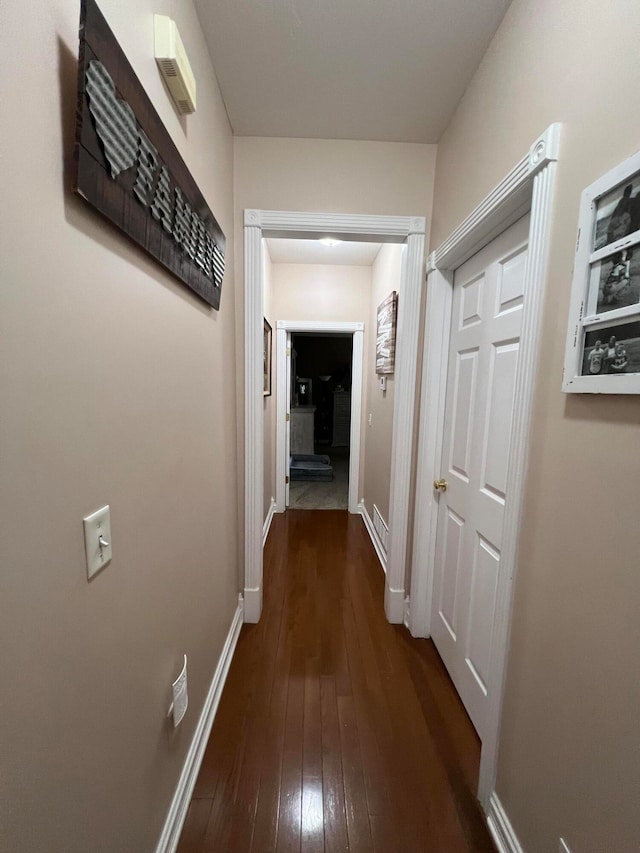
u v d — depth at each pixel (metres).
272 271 3.30
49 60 0.46
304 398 8.18
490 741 1.07
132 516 0.75
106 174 0.58
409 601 1.91
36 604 0.48
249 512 1.89
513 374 1.13
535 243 0.91
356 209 1.70
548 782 0.83
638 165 0.61
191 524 1.13
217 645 1.48
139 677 0.79
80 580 0.57
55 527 0.51
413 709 1.43
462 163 1.39
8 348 0.42
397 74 1.32
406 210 1.71
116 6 0.64
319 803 1.10
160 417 0.88
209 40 1.20
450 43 1.19
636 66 0.63
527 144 0.97
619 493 0.66
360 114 1.52
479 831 1.04
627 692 0.63
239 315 1.78
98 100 0.54
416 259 1.73
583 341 0.74
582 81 0.76
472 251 1.41
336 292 3.40
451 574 1.59
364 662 1.68
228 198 1.58
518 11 1.01
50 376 0.49
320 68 1.30
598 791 0.69
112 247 0.65
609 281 0.68
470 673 1.39
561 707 0.80
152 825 0.87
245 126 1.60
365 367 3.47
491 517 1.24
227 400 1.63
